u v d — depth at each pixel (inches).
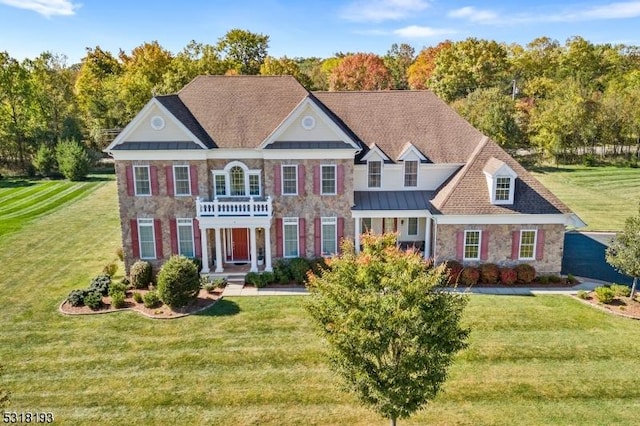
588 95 2901.1
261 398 717.9
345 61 3747.5
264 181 1197.7
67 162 2492.6
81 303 1035.3
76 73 4333.2
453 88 3373.5
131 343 880.9
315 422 663.8
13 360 824.3
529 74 4097.0
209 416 679.7
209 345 871.1
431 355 526.9
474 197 1162.0
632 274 998.4
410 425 652.1
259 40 3816.4
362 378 538.0
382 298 520.7
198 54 3759.8
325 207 1211.2
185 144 1160.8
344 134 1167.6
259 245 1272.1
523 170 1209.4
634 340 868.6
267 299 1067.3
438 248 1173.7
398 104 1344.7
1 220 1769.2
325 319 561.6
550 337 880.9
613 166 2723.9
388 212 1195.9
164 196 1185.4
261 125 1218.0
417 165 1247.5
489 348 844.0
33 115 2999.5
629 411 677.3
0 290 1133.1
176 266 995.3
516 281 1146.7
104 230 1642.5
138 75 3260.3
